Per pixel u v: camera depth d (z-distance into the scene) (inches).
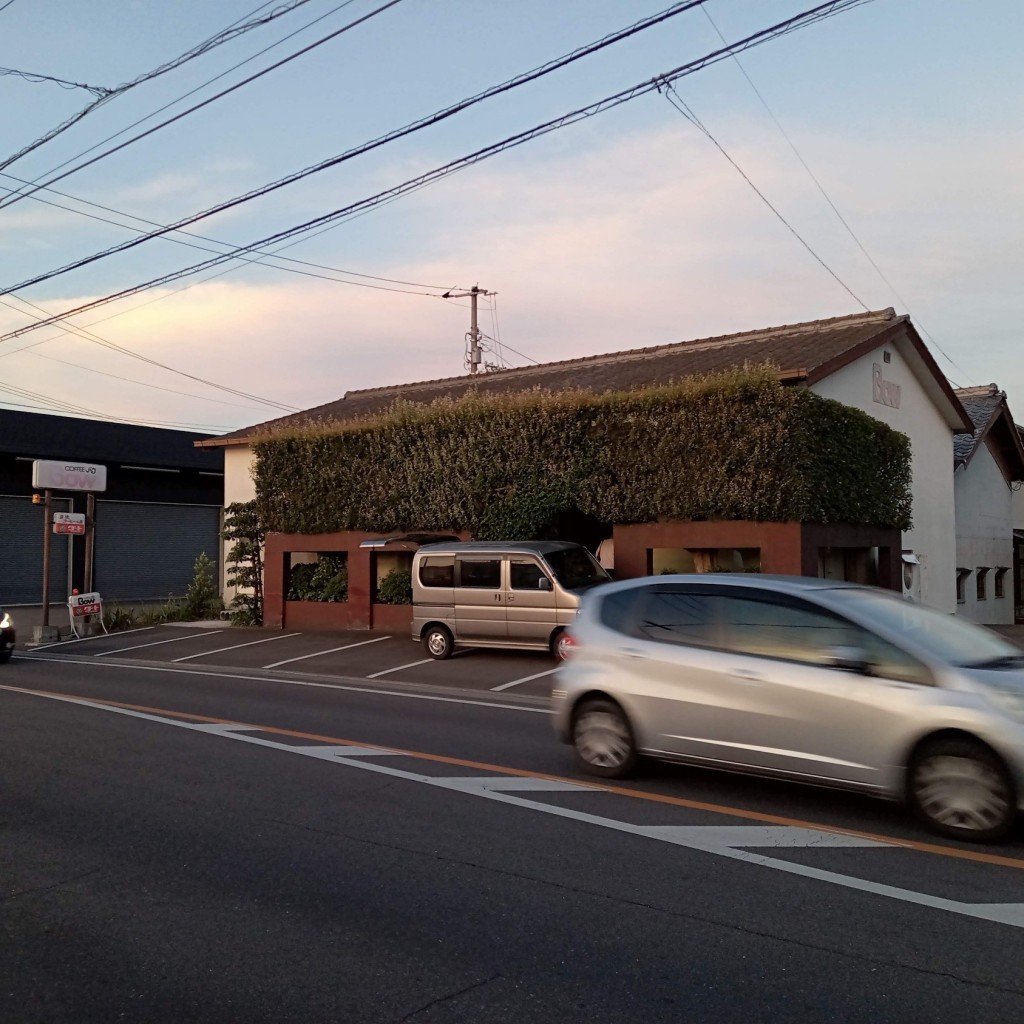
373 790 314.5
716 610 307.1
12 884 229.8
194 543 1341.0
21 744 396.2
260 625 966.4
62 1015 164.9
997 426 1147.3
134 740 403.5
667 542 720.3
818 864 237.9
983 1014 161.3
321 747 386.0
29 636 1021.2
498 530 780.6
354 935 197.2
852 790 270.1
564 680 337.7
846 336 819.4
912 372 926.4
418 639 707.4
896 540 830.5
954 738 253.6
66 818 285.0
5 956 189.3
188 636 917.2
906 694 261.0
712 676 297.1
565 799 300.8
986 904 210.2
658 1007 165.2
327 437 904.9
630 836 262.2
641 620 323.9
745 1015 162.1
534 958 185.5
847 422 718.5
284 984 175.6
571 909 210.1
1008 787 245.4
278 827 273.6
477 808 291.4
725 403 684.1
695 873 232.4
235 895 220.8
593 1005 166.2
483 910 210.1
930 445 966.4
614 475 735.1
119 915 209.5
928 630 282.4
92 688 583.2
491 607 671.8
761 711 285.3
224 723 446.3
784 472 661.9
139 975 180.1
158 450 1323.8
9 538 1134.4
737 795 304.2
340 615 901.2
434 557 699.4
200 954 188.9
